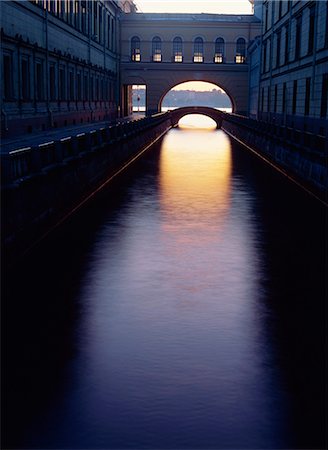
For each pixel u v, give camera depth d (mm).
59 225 14914
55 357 7402
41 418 6008
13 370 7043
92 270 11164
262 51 52875
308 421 6023
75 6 47594
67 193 17062
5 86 31562
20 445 5566
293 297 9797
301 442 5664
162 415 6078
